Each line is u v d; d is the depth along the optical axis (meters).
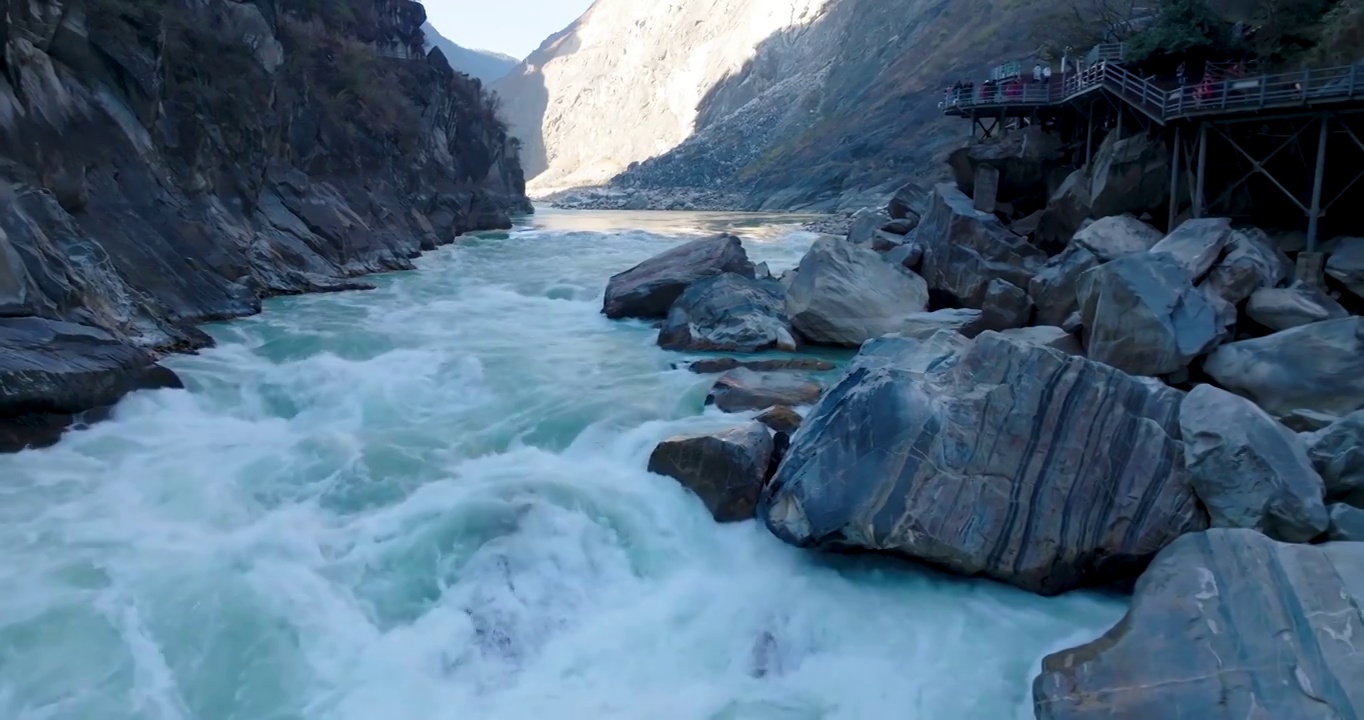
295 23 42.22
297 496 11.41
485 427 13.97
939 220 24.20
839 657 8.89
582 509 10.88
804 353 20.03
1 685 7.78
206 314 21.69
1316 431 11.04
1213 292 15.84
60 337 13.83
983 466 10.03
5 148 17.61
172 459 12.41
